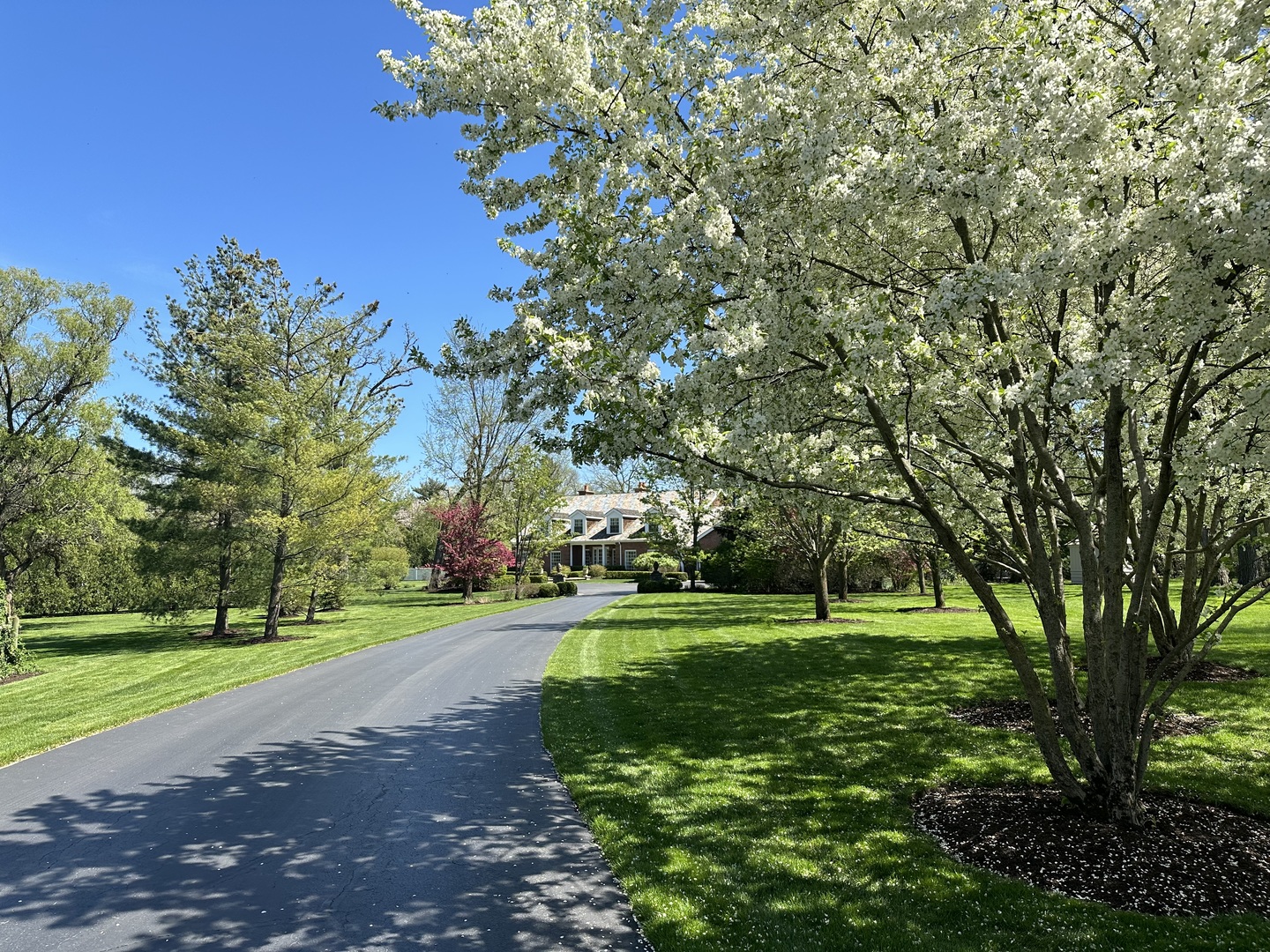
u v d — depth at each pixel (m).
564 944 3.80
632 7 4.84
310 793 6.22
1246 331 3.85
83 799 6.18
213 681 11.59
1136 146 4.46
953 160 4.40
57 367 16.11
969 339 4.97
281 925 4.05
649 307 4.76
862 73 4.99
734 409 5.02
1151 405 6.15
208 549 18.80
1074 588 25.70
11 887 4.55
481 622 21.17
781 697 9.46
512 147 5.12
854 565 27.72
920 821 5.22
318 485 17.47
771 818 5.36
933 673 10.70
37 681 12.92
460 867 4.73
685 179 5.28
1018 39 4.27
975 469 6.40
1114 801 4.75
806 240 4.95
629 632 17.48
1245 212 3.29
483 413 35.12
